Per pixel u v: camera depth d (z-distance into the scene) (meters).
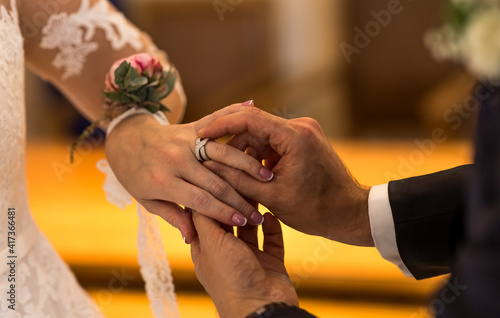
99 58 1.15
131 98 1.12
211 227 1.03
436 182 1.07
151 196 1.08
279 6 3.13
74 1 1.15
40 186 2.22
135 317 1.81
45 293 1.13
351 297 1.83
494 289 0.82
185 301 1.89
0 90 1.04
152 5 2.89
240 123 1.05
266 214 1.08
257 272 1.00
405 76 3.17
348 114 3.29
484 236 0.82
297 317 0.95
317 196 1.06
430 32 3.05
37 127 2.89
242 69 3.04
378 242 1.08
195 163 1.06
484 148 0.82
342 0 3.20
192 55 2.98
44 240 1.17
